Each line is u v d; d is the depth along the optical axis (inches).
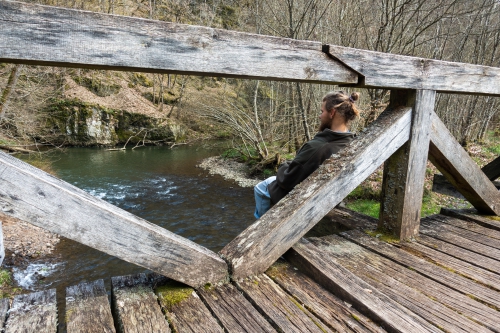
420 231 102.0
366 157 81.3
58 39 46.1
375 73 77.4
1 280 172.7
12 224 237.0
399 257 82.7
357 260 80.7
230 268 66.5
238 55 60.1
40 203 47.8
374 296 61.6
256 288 64.8
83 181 386.0
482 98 522.3
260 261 70.1
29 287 175.2
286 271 73.1
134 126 631.2
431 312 60.2
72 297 57.8
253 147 505.0
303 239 85.7
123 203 323.6
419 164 92.3
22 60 45.3
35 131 459.5
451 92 98.7
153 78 734.5
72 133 573.0
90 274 193.8
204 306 58.5
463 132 466.0
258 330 53.0
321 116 94.4
